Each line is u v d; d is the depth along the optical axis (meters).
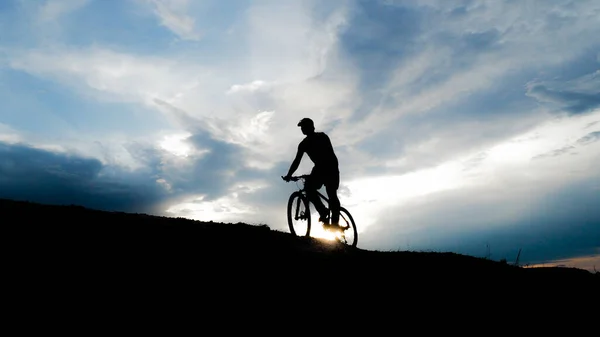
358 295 4.58
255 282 4.47
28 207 6.19
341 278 5.02
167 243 5.31
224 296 4.01
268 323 3.62
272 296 4.19
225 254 5.24
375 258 6.21
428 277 5.58
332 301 4.32
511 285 5.73
